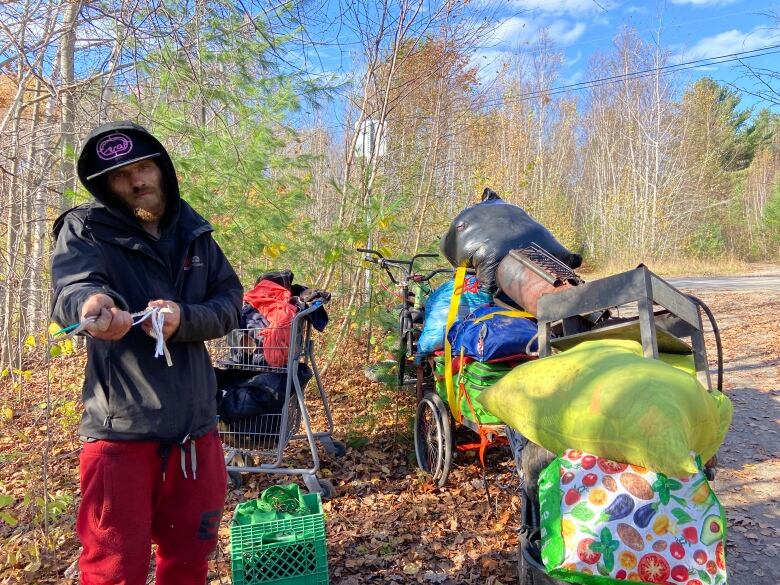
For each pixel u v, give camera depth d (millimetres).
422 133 9352
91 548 2092
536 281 3701
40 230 6082
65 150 4582
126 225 2186
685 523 2066
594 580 2113
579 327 3086
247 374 4520
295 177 6738
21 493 4402
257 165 5812
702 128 36125
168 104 5695
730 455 5066
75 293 1929
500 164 18438
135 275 2186
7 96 5367
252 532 2939
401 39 6969
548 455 2590
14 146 4418
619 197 30719
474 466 4785
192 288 2318
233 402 4285
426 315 4648
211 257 2445
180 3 4082
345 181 7191
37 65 3996
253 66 5707
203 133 5547
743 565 3461
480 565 3445
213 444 2340
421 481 4586
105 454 2086
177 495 2250
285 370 4402
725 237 36500
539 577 2545
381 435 5469
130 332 2115
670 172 31375
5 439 5422
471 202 12430
